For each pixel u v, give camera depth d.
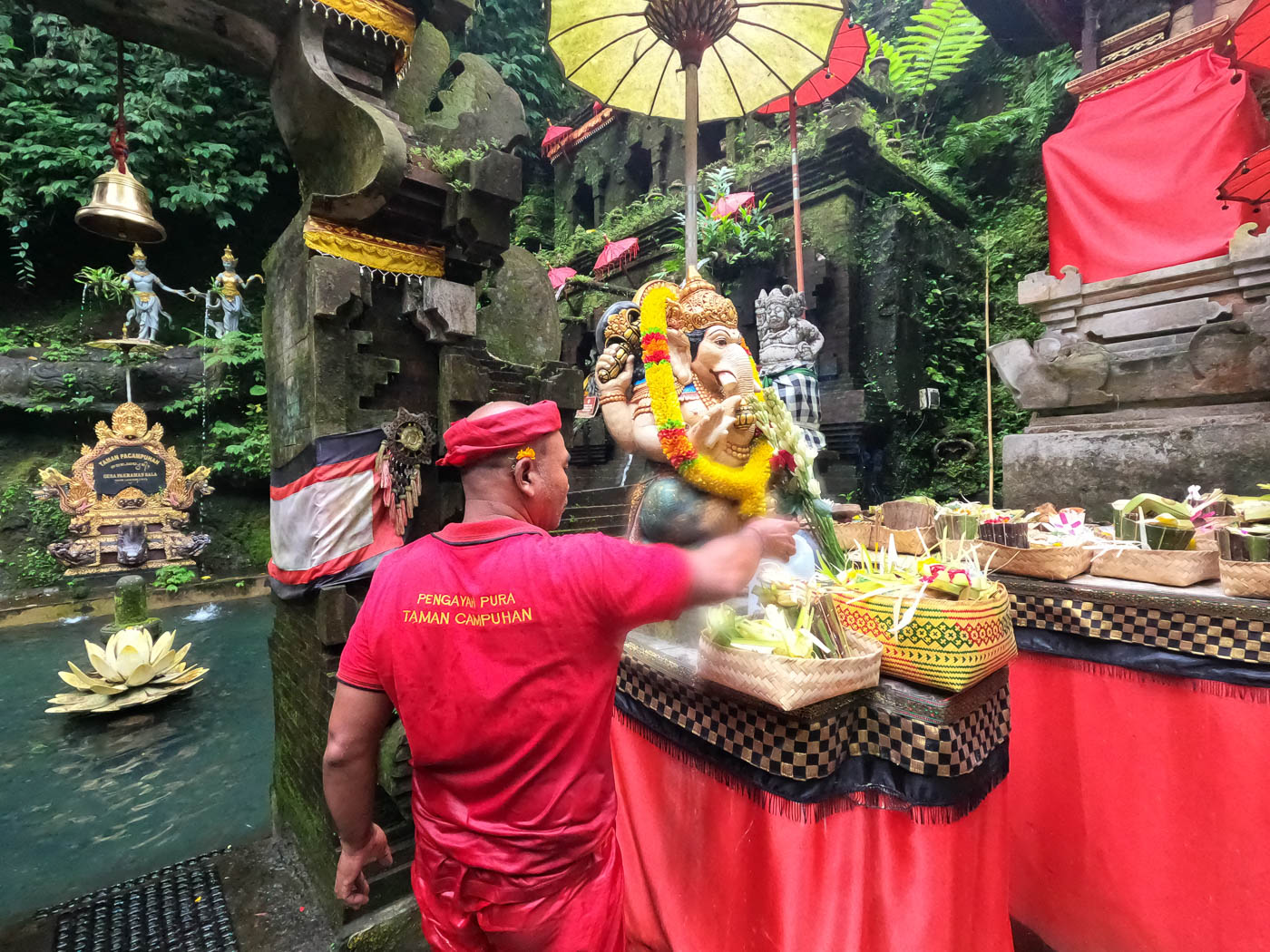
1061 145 4.63
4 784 3.88
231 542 10.84
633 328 1.75
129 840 3.22
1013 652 1.39
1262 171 3.08
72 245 11.34
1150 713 1.73
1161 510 2.06
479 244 2.51
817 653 1.29
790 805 1.28
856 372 7.14
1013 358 4.19
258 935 2.17
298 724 2.55
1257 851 1.53
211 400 10.88
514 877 1.03
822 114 7.32
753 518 1.51
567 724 1.03
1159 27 4.34
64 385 9.88
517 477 1.13
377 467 2.35
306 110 2.39
